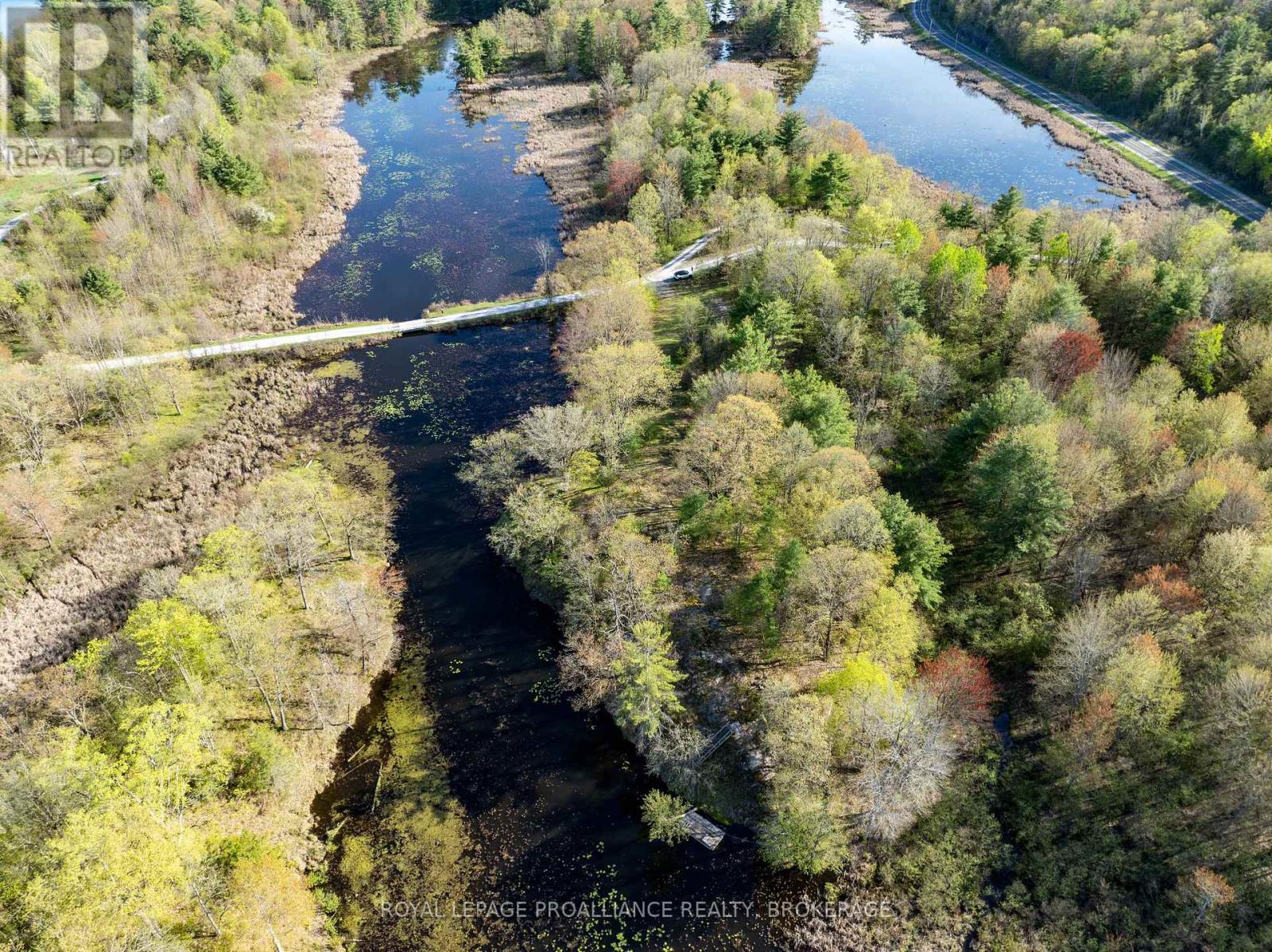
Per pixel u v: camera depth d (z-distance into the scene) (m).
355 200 176.25
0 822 56.97
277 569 89.00
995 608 82.62
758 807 69.25
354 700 78.69
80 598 88.44
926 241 123.88
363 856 67.50
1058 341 98.75
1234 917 58.62
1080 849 64.50
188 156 157.25
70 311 120.88
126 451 107.19
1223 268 110.44
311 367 125.94
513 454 104.25
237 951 54.47
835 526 74.50
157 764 60.91
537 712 78.25
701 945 61.69
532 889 65.31
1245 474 79.12
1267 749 62.69
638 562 80.75
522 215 170.12
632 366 103.69
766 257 119.81
